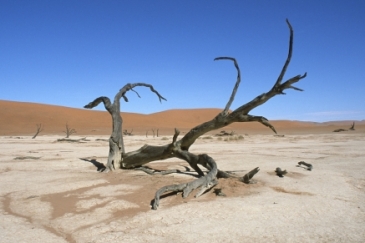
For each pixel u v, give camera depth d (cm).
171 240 690
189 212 857
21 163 1922
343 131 7781
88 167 1777
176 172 1491
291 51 1102
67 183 1285
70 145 3744
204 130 1345
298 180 1270
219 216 827
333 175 1385
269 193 1050
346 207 911
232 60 1276
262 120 1238
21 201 1038
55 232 773
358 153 2372
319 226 763
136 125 12481
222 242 677
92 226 794
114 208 921
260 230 737
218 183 1168
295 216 830
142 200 988
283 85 1114
